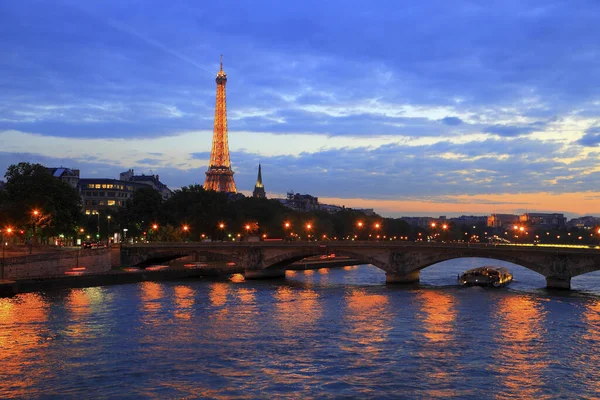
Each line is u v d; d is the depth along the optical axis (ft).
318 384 176.96
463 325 261.65
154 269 526.98
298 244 506.89
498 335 240.94
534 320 274.36
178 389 172.35
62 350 214.07
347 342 227.81
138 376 184.14
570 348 220.43
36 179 538.47
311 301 340.80
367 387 174.50
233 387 174.09
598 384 179.42
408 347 220.23
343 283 468.34
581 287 423.64
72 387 173.78
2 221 493.36
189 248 547.49
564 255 398.83
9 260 381.81
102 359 202.39
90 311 297.12
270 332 245.65
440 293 383.86
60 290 387.96
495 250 426.10
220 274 562.25
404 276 467.93
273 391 170.81
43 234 545.85
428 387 174.91
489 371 190.60
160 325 260.21
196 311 299.58
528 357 207.51
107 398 165.27
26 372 187.73
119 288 407.44
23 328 251.80
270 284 456.45
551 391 172.96
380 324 263.49
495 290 401.49
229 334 241.35
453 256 446.19
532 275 558.15
